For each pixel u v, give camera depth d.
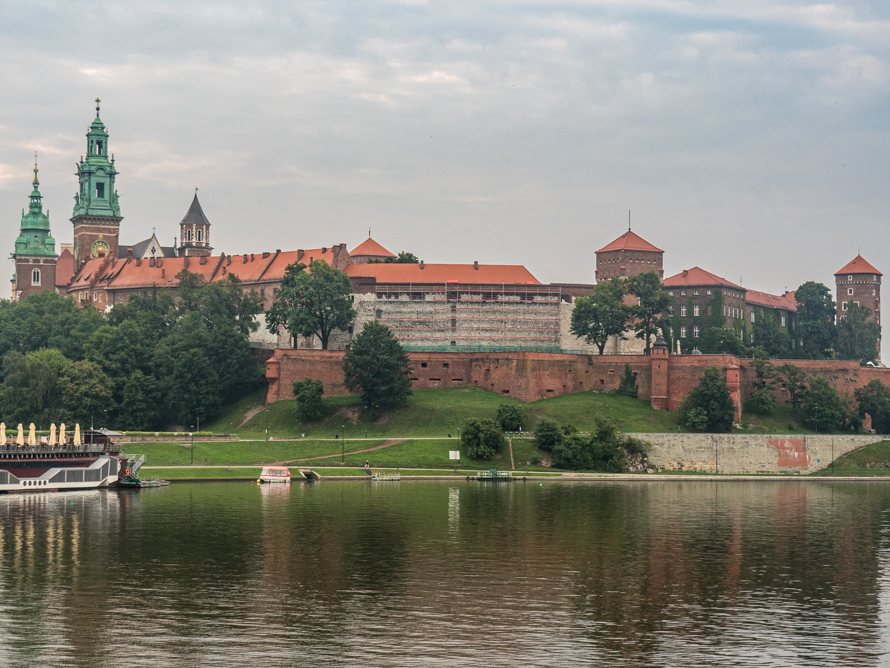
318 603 80.00
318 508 126.44
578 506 132.38
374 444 176.50
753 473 179.00
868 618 78.56
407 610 78.38
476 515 122.88
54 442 148.62
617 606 80.94
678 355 196.25
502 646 69.75
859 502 142.38
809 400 195.75
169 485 149.25
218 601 80.31
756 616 78.69
